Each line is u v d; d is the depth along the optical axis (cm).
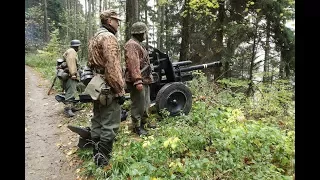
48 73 1373
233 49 1134
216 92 697
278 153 355
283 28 1084
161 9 1944
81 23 3161
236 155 345
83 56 2242
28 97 862
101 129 365
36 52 2675
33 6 3559
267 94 754
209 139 397
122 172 332
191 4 948
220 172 319
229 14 1130
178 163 313
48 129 568
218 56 1133
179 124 463
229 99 642
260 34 1119
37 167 398
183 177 306
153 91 541
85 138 416
